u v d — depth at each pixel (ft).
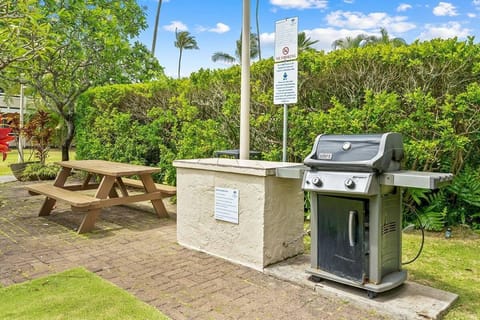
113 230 15.35
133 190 25.14
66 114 31.76
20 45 12.73
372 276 8.51
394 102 14.14
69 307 8.13
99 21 28.25
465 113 14.05
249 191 10.93
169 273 10.46
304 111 16.65
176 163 13.21
